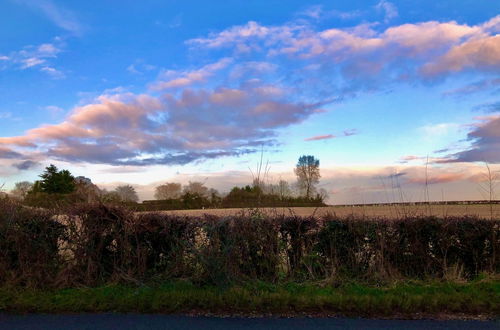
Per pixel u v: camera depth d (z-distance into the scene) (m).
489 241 7.56
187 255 7.20
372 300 6.09
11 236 6.86
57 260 7.13
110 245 7.34
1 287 6.62
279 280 7.23
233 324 5.37
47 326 5.27
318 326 5.30
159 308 5.94
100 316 5.68
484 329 5.17
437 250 7.55
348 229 7.49
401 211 8.49
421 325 5.34
